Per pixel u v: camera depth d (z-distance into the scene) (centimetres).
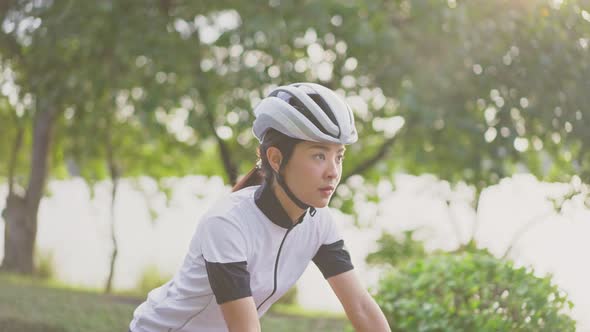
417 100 895
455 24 891
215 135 1059
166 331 279
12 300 861
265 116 243
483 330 483
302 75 916
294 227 266
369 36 886
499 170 964
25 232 1349
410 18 1009
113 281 1412
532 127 1006
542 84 935
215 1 959
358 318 288
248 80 910
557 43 931
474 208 1139
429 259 564
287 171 245
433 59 937
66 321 803
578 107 953
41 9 962
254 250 259
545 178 1160
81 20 945
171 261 1530
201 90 948
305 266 282
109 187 1686
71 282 1352
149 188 1546
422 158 1019
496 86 934
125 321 849
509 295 494
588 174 1003
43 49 980
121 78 981
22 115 1241
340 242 288
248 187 272
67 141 1373
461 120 915
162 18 951
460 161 998
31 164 1359
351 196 1212
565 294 504
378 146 1221
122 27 938
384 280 568
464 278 519
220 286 251
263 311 285
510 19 914
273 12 910
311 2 886
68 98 1047
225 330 279
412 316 523
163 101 962
